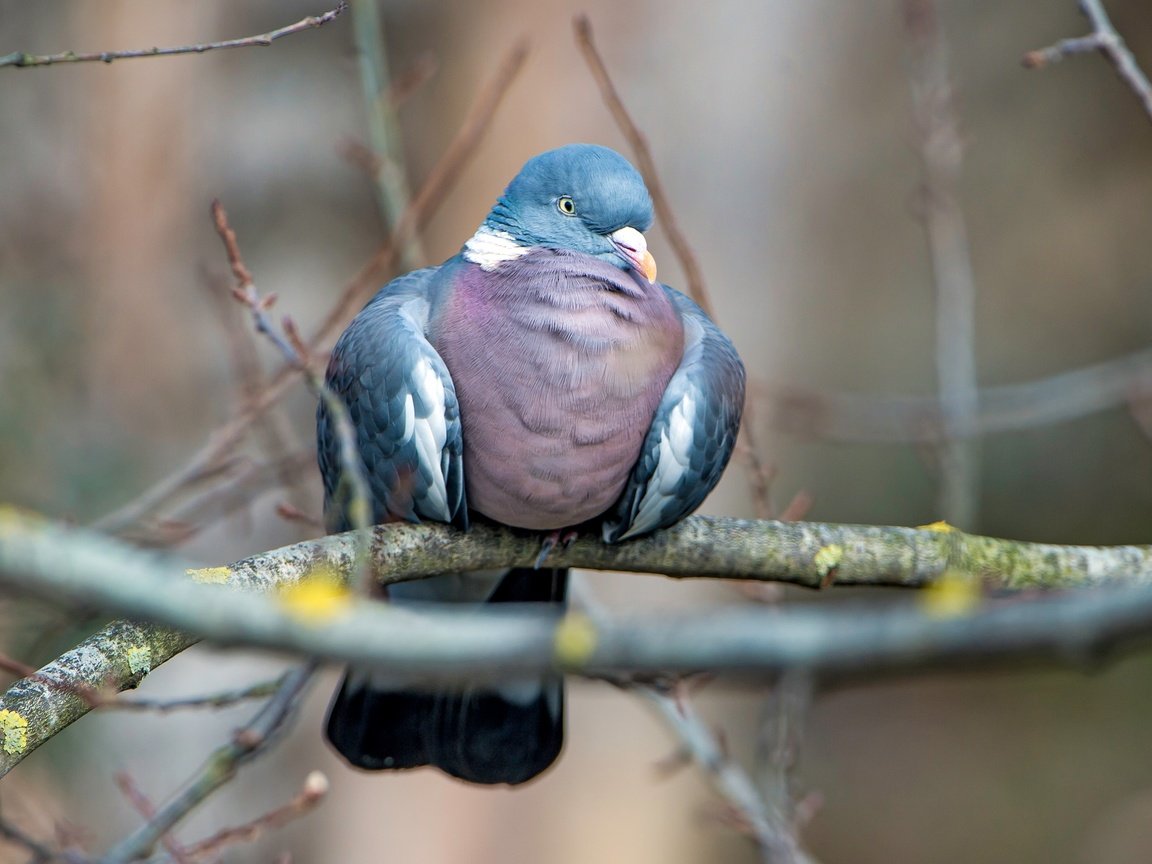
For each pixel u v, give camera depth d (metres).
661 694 7.95
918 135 10.95
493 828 12.94
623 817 12.96
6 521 3.61
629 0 12.85
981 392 11.70
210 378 13.33
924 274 15.96
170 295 13.45
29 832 9.88
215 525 12.74
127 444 12.80
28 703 5.44
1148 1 16.84
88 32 13.56
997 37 17.09
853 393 15.27
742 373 7.59
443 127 13.10
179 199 13.67
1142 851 15.64
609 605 12.68
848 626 3.23
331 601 3.70
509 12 12.89
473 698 7.65
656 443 7.06
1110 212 17.30
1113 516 16.50
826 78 14.30
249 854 12.96
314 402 13.16
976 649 3.14
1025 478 16.58
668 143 13.06
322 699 13.20
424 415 6.93
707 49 13.06
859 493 15.79
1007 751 16.75
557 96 12.80
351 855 13.00
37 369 12.70
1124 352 16.95
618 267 7.35
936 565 7.01
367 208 14.19
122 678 5.68
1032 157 17.36
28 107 13.56
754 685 5.12
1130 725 16.61
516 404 6.95
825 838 16.58
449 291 7.36
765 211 13.54
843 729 17.02
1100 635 3.06
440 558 7.09
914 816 16.52
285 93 14.02
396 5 13.37
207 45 5.86
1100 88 17.17
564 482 7.00
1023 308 17.17
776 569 7.04
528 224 7.44
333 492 7.54
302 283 13.98
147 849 7.06
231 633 3.61
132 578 3.62
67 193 13.50
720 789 8.36
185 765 12.61
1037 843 16.11
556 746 7.69
